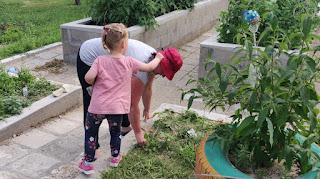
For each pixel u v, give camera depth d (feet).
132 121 10.94
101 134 13.42
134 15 21.97
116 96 9.29
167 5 26.68
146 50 10.14
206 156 8.04
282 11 17.40
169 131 12.62
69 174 10.61
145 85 11.26
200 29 31.63
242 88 8.09
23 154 11.96
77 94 16.34
